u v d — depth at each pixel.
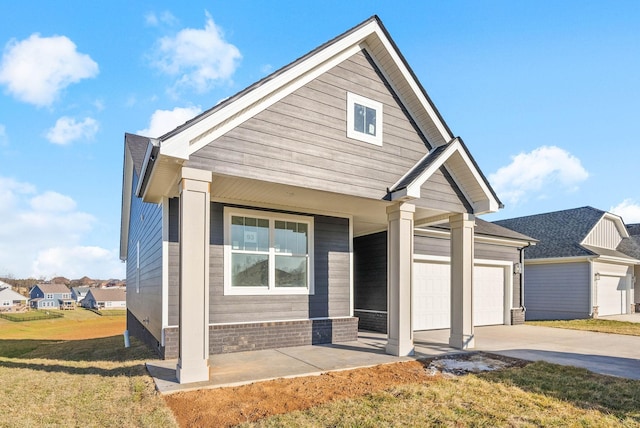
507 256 14.29
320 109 6.96
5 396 4.96
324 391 5.05
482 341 9.55
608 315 18.58
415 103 8.12
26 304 82.00
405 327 7.44
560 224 21.39
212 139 5.78
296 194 7.39
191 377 5.35
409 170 8.05
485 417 4.26
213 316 7.70
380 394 4.94
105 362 7.29
